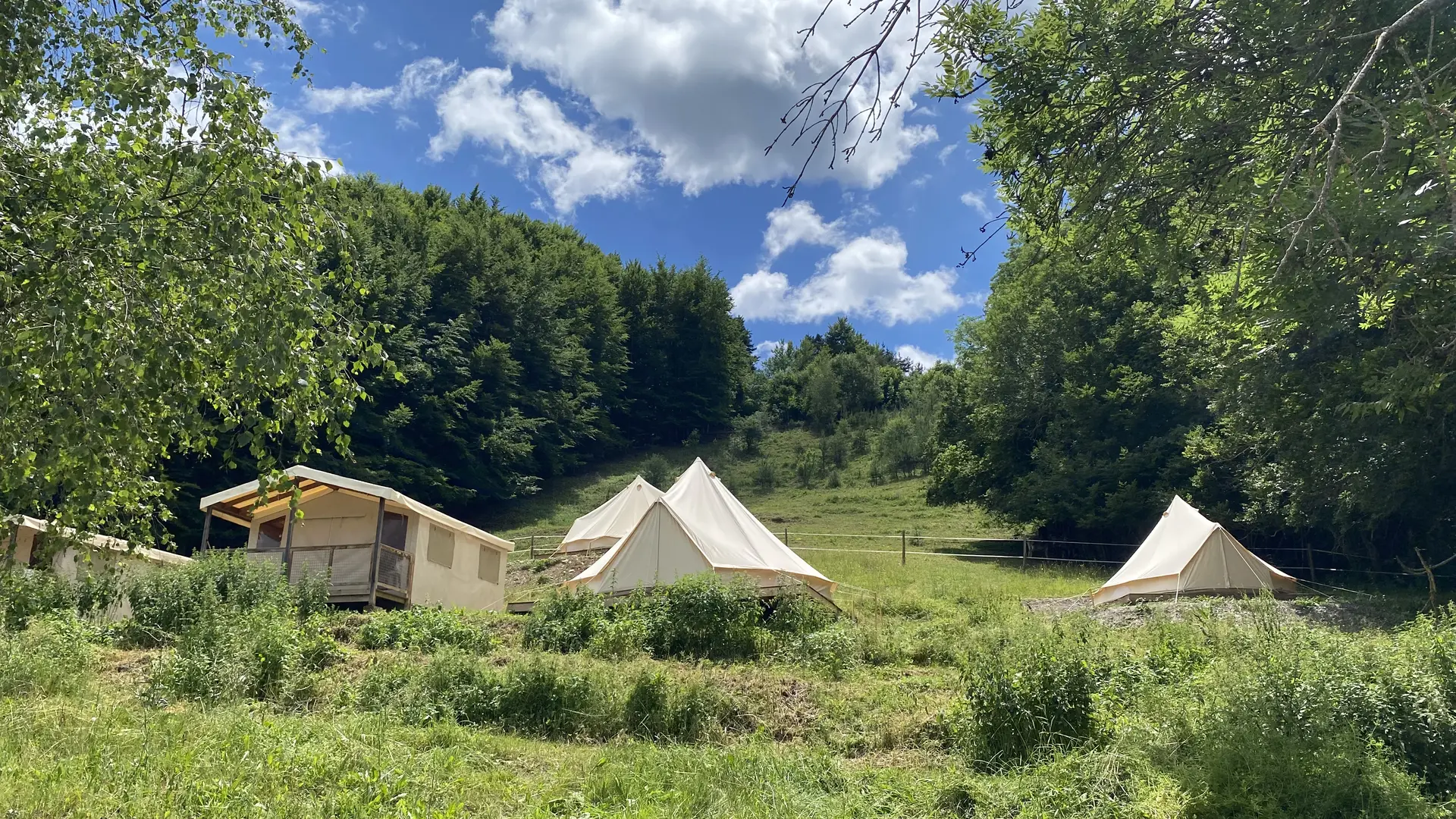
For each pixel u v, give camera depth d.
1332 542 26.44
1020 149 7.42
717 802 7.39
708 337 71.94
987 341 37.72
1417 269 6.23
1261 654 8.78
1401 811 6.61
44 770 6.98
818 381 74.12
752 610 14.68
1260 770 6.97
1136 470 31.19
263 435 5.57
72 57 5.67
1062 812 7.18
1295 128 6.53
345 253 6.18
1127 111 7.11
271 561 17.86
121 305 5.25
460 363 48.31
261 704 9.95
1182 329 18.53
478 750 8.77
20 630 12.62
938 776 8.13
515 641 14.73
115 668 11.98
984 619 16.72
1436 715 7.57
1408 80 6.42
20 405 5.18
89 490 5.28
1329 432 17.91
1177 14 6.88
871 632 14.61
